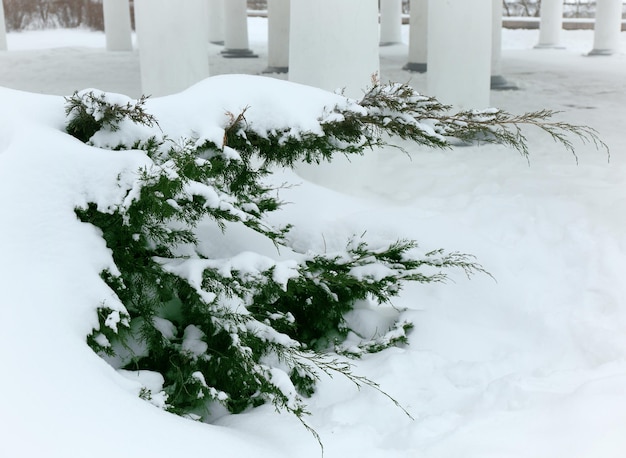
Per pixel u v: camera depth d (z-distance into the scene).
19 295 3.18
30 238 3.39
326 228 5.43
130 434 2.90
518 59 23.72
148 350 4.02
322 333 4.84
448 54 10.42
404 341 4.75
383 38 28.55
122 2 24.30
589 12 36.00
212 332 4.02
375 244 5.07
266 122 4.33
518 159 9.54
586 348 4.72
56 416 2.82
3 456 2.59
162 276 3.96
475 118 4.86
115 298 3.45
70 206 3.58
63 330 3.19
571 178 8.46
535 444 3.49
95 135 4.01
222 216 3.88
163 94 9.33
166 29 9.20
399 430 3.75
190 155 3.83
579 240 6.22
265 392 3.71
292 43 7.94
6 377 2.87
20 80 17.02
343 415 3.92
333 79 7.80
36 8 34.62
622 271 5.68
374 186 8.06
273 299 4.29
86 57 22.14
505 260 5.73
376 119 4.57
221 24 28.41
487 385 4.16
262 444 3.41
